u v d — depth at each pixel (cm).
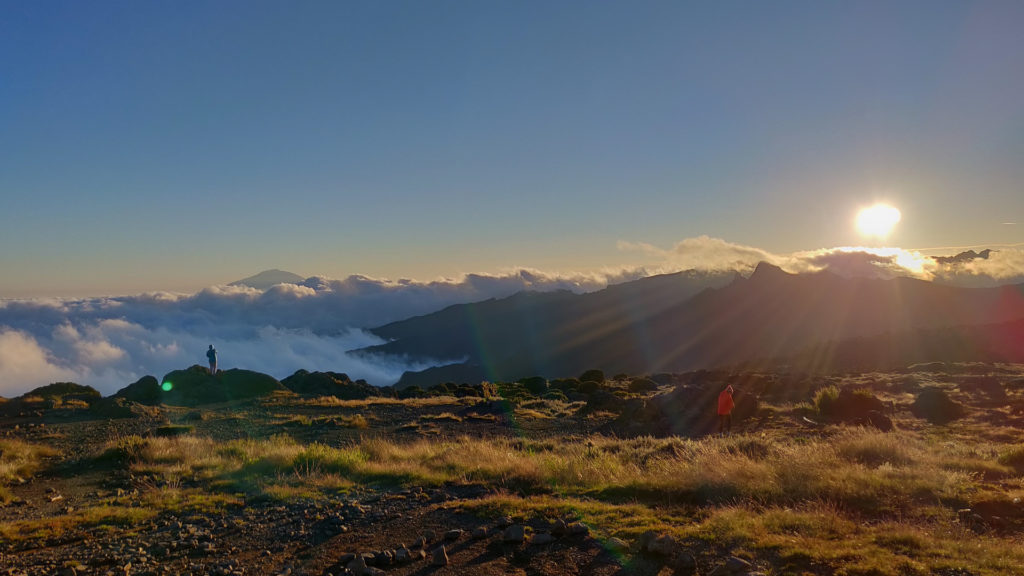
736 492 841
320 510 873
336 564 627
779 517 692
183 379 3512
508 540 664
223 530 792
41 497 1149
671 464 1092
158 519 873
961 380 3734
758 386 3597
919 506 765
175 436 1909
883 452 1144
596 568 577
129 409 2692
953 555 561
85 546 738
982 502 777
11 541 766
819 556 558
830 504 765
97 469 1441
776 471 917
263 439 1912
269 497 986
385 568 602
